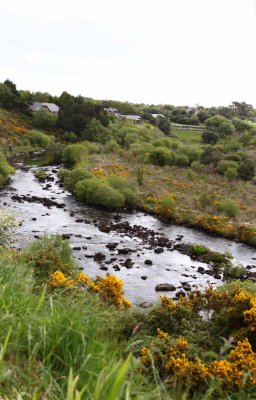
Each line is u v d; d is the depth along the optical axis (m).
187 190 49.12
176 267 25.52
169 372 6.92
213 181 56.34
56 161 66.38
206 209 40.47
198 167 62.75
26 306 3.75
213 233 34.56
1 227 19.08
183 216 36.97
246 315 9.09
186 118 131.25
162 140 82.69
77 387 2.87
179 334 9.30
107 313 5.54
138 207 41.09
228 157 65.50
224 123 109.56
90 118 88.81
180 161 66.19
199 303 10.45
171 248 29.28
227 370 6.69
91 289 12.09
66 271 13.52
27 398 2.65
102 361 3.14
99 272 22.88
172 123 127.62
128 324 8.77
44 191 44.34
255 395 5.84
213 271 25.25
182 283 22.58
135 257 26.53
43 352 3.11
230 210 38.94
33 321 3.40
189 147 72.62
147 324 9.45
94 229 32.28
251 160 64.25
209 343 8.93
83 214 36.72
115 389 2.14
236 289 10.32
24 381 2.86
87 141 74.88
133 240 30.39
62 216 35.22
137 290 20.89
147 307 12.37
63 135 85.94
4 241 19.11
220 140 99.06
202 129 119.31
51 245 16.23
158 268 24.91
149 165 64.12
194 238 32.72
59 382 2.95
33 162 63.53
